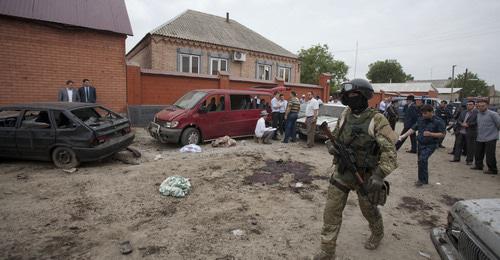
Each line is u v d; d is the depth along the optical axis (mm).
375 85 55906
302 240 3348
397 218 4086
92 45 9734
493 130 6551
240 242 3260
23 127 5832
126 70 10719
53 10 9094
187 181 4812
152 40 16516
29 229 3428
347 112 2738
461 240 2074
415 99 8586
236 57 19375
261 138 9211
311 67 32812
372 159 2539
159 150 7715
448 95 57406
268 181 5363
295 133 9594
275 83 15805
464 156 8820
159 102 11703
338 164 2658
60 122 5824
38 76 8883
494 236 1733
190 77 12398
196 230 3500
